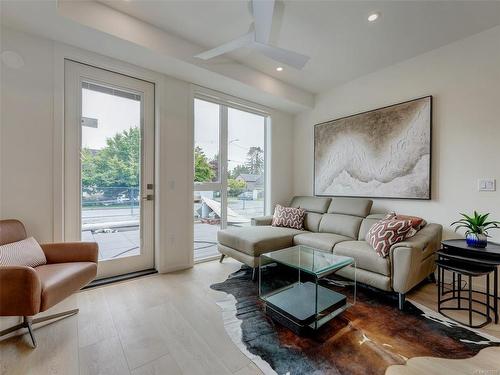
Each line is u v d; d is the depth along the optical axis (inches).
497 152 92.3
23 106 84.1
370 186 129.3
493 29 93.1
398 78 120.2
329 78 137.5
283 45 106.2
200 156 133.3
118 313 77.0
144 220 113.7
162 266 113.1
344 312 78.8
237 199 150.4
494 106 93.0
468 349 61.2
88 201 100.6
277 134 164.9
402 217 101.6
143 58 100.3
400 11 85.2
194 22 92.8
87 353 58.7
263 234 114.3
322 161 153.7
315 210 142.0
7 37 81.3
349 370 54.1
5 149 81.4
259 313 77.9
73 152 96.2
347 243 102.0
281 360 57.1
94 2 81.8
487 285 77.0
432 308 82.0
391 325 71.6
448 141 104.0
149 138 114.7
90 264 77.8
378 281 85.4
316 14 86.9
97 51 95.5
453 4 81.5
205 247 135.9
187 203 121.6
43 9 73.3
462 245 81.6
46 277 65.7
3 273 55.6
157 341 63.6
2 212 81.0
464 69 100.0
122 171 108.7
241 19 90.9
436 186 107.4
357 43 104.6
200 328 69.4
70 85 95.0
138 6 84.5
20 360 56.2
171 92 116.4
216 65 113.0
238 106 146.6
